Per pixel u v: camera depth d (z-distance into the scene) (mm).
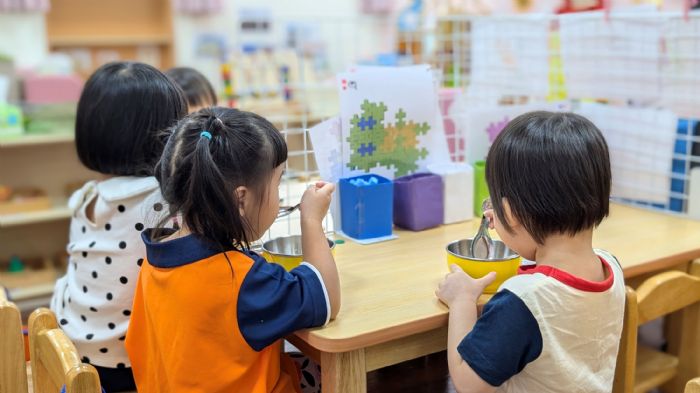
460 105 1721
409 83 1482
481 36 2125
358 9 4859
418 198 1451
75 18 4086
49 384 1118
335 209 1443
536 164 966
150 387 1136
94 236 1271
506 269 1111
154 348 1082
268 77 3439
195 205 963
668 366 1446
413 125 1505
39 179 3045
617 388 1165
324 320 994
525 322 933
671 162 1619
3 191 2840
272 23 4637
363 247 1359
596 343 1003
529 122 1005
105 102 1241
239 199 990
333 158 1411
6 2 3635
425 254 1311
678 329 1515
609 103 1830
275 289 970
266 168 1003
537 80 1950
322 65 4684
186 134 987
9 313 1127
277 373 1065
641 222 1521
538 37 1921
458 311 1021
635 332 1138
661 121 1616
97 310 1252
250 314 964
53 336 1030
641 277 1346
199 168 946
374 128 1449
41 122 2971
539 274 970
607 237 1404
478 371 933
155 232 1089
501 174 1007
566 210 963
